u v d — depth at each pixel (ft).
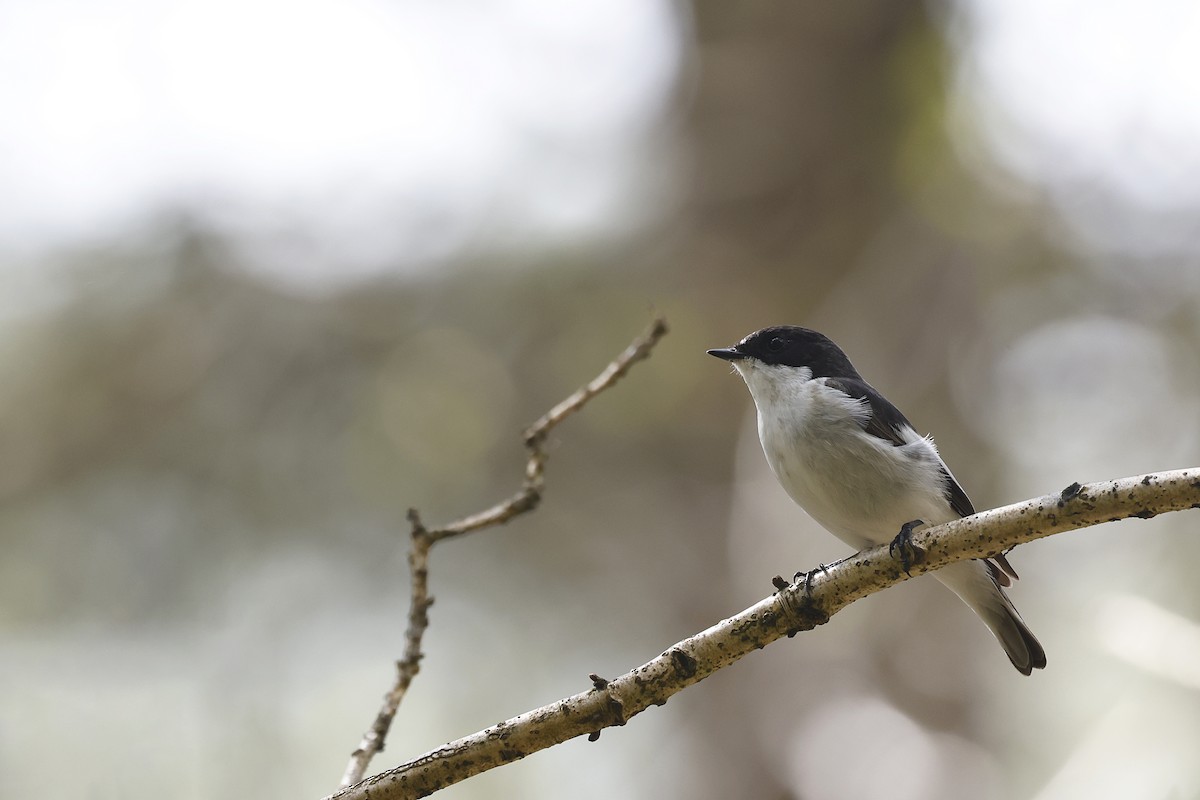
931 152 43.93
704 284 45.73
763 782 38.75
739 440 44.09
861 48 46.34
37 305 45.14
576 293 45.96
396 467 45.37
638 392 44.98
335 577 44.75
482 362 46.01
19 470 44.09
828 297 44.91
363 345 46.11
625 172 48.26
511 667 45.06
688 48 48.44
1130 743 28.84
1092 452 43.47
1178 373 43.93
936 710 37.96
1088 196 43.68
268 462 45.24
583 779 42.83
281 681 42.65
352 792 14.12
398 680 16.85
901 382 42.60
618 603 46.39
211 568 44.45
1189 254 44.01
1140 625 24.99
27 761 38.99
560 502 46.70
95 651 42.37
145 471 44.83
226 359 45.50
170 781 39.88
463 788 40.57
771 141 46.42
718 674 41.19
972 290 43.47
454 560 46.16
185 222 45.16
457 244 47.11
